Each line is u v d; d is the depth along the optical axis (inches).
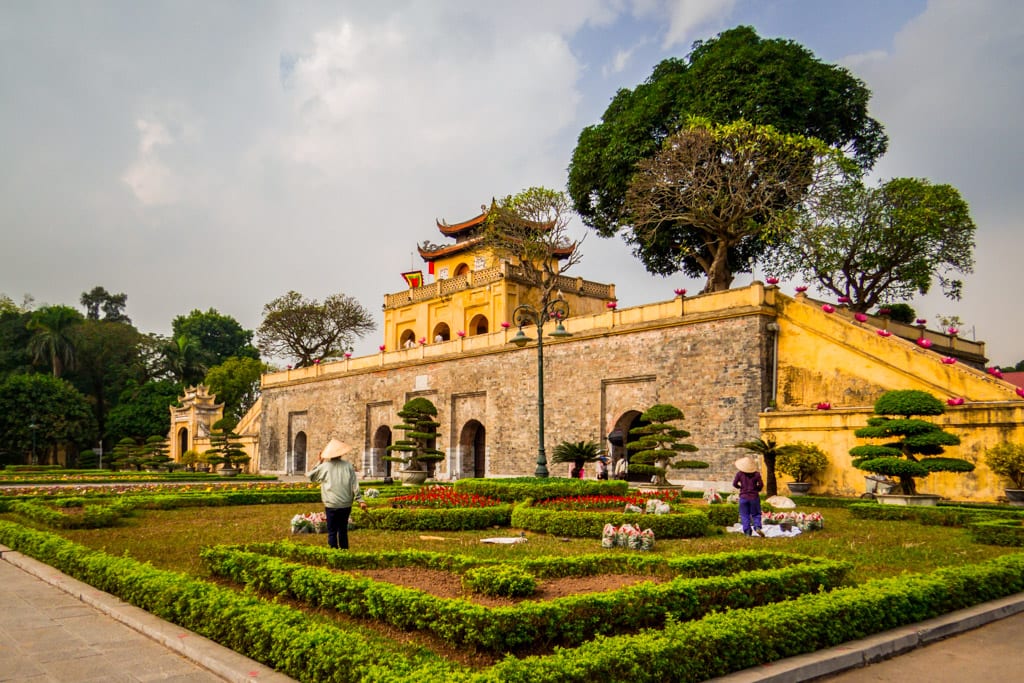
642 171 1286.9
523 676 199.6
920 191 1272.1
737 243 1443.2
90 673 248.1
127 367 2928.2
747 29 1334.9
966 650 289.4
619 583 335.3
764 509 724.7
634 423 1289.4
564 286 1823.3
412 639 259.8
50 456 2586.1
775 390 1029.2
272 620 256.5
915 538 547.8
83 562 392.8
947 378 854.5
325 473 462.0
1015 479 737.0
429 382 1624.0
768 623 257.9
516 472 1384.1
